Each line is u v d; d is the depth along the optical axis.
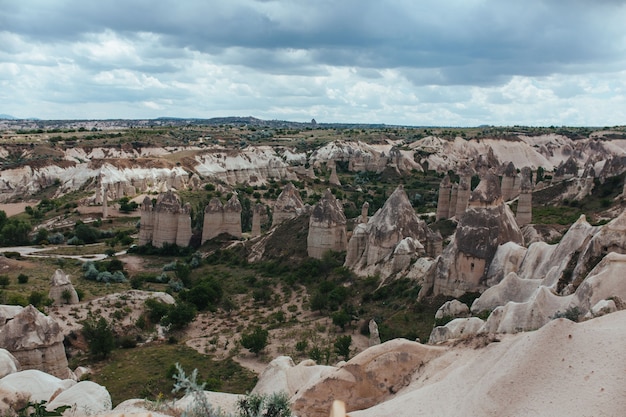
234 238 91.88
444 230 79.19
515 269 44.78
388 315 50.34
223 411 20.31
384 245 62.22
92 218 115.06
